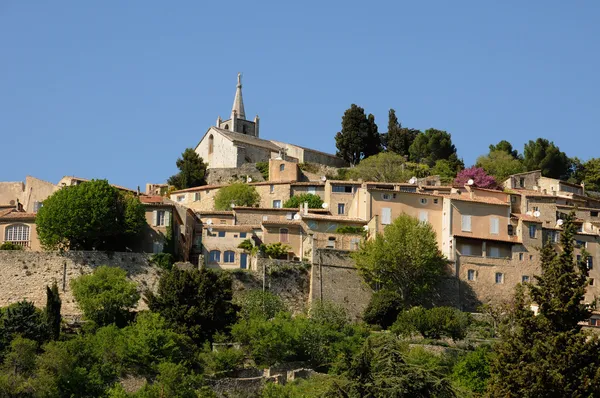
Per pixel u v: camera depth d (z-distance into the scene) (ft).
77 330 366.02
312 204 526.57
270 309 401.70
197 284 371.76
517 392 250.37
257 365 355.97
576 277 267.18
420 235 436.35
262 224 459.32
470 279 451.12
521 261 460.55
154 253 419.74
